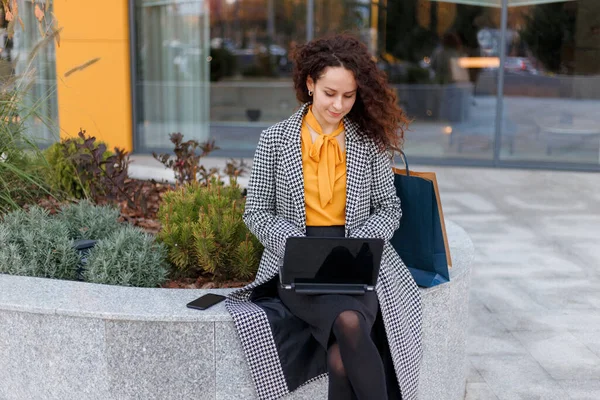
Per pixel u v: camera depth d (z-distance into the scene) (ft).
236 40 30.37
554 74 27.94
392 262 8.59
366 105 8.20
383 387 7.25
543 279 15.66
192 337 7.79
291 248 7.51
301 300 7.86
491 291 14.89
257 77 30.60
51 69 27.35
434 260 8.72
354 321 7.33
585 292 14.83
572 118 28.12
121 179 13.84
